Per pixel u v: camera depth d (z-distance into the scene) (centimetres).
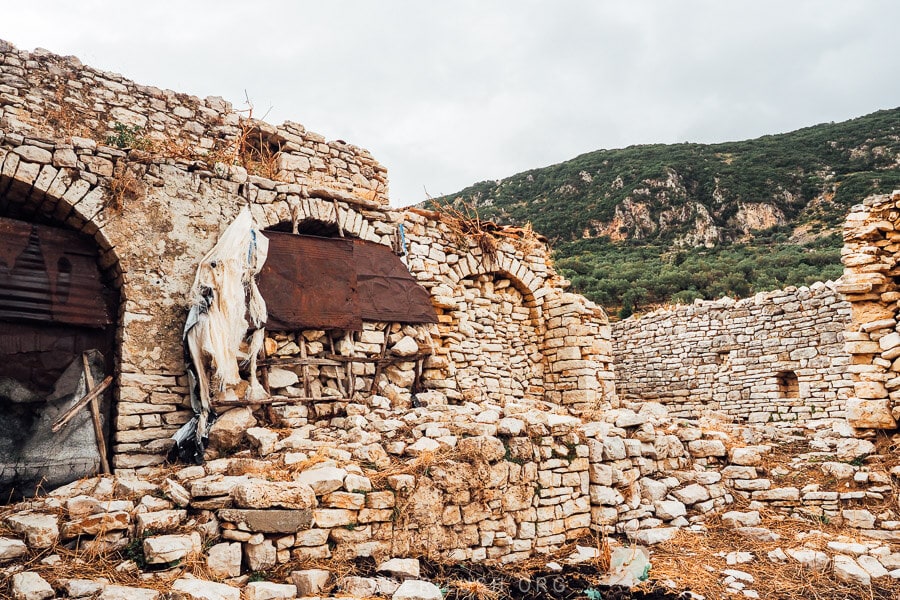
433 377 1157
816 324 1708
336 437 849
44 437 778
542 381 1436
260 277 962
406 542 664
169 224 905
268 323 951
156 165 909
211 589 486
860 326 1056
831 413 1644
